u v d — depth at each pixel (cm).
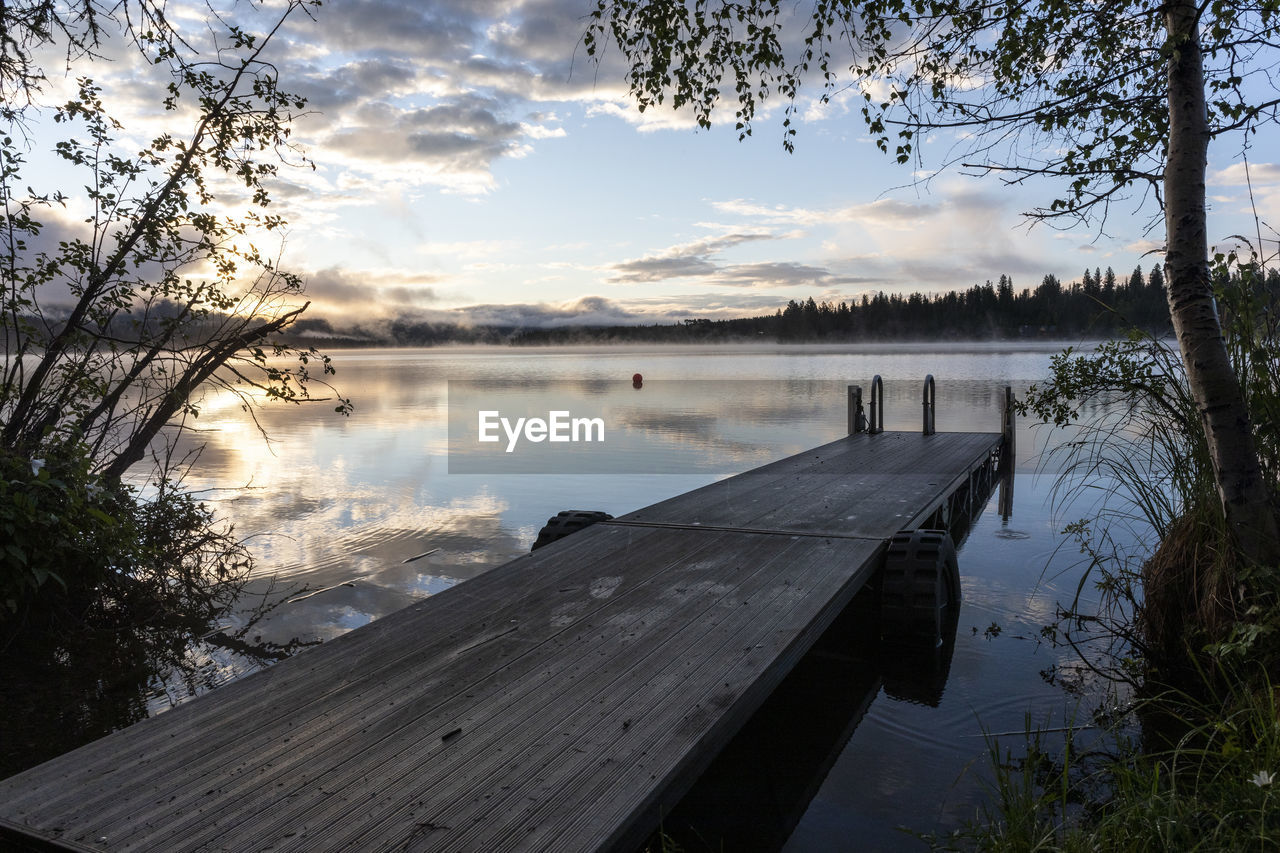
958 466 850
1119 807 240
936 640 456
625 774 231
